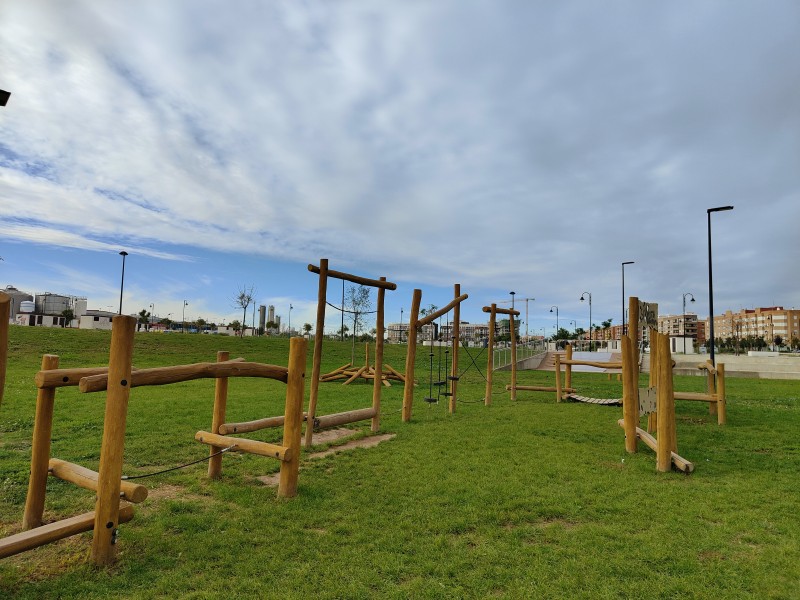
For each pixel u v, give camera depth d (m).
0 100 5.25
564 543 4.31
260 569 3.79
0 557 3.32
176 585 3.54
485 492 5.67
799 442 9.06
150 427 9.23
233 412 11.16
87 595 3.41
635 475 6.58
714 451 8.26
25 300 67.62
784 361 33.50
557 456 7.58
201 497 5.51
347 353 34.41
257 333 63.84
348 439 8.90
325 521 4.79
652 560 3.98
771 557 4.08
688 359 35.25
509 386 17.36
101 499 3.84
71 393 13.48
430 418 11.51
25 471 6.17
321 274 8.55
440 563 3.89
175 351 29.98
